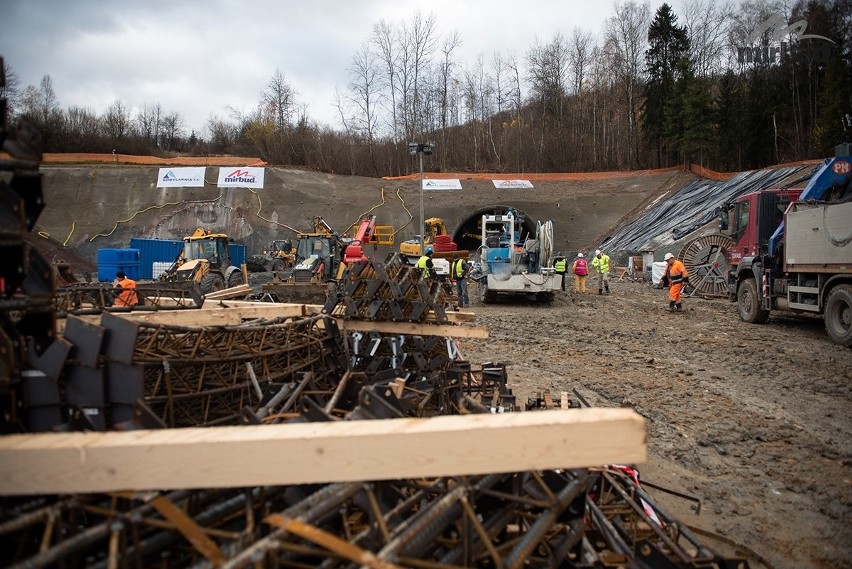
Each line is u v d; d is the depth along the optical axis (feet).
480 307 53.57
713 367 27.63
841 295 31.94
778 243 38.93
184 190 120.98
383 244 96.58
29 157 7.86
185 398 11.49
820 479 14.89
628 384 24.52
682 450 16.83
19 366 7.90
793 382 24.38
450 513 7.62
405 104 177.68
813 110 139.23
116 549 6.22
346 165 161.89
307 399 8.97
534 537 7.57
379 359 18.57
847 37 139.74
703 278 61.57
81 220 114.32
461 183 132.98
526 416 6.97
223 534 6.87
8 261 7.62
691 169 134.72
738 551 11.30
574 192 129.08
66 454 6.38
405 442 6.57
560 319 44.83
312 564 7.45
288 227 116.88
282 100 194.18
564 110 182.50
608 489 11.75
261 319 16.76
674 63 155.43
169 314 17.49
